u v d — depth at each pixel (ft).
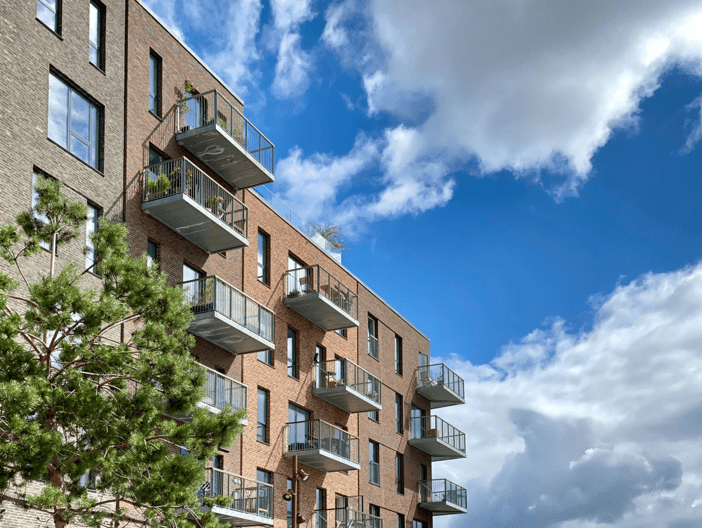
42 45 67.46
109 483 48.37
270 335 91.81
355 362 123.13
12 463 45.39
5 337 46.42
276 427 98.27
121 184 75.20
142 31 81.56
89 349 49.90
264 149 93.86
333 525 108.68
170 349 50.96
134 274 50.90
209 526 54.85
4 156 61.36
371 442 125.90
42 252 63.41
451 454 145.79
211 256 89.04
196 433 50.06
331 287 114.01
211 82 92.79
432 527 142.41
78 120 71.31
